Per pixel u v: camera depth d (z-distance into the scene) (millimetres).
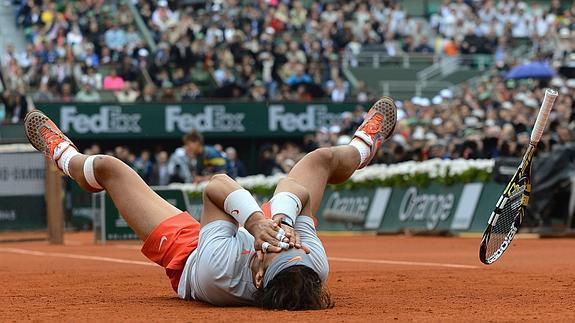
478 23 80938
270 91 69500
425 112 62219
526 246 32625
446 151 49875
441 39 79562
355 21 79625
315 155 14234
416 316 12086
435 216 42656
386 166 46656
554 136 45188
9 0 78312
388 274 19766
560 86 62969
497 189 39312
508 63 72000
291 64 71500
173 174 55969
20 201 43500
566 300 14242
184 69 69500
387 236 44375
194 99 63406
